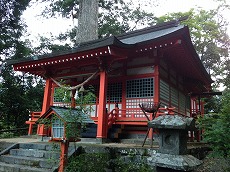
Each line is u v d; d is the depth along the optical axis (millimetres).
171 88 11312
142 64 9867
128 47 8414
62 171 4949
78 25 16672
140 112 9344
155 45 8648
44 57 9492
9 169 6156
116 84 10523
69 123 4812
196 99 17062
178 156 3119
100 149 5984
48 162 5902
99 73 8891
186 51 9461
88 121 5219
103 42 7734
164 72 10500
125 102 9969
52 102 11719
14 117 19203
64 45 24891
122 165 5430
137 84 9859
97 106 10789
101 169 5273
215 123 6445
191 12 25062
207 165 5520
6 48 17859
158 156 3268
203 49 26562
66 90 5758
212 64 26812
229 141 5902
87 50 8195
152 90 9375
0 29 17500
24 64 10406
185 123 3141
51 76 10602
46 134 9906
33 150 7008
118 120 9430
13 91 18891
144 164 5203
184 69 12117
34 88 20594
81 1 17062
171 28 11789
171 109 8141
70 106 5570
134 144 7594
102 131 8180
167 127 3260
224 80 25438
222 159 5879
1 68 18328
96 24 16109
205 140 6336
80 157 5590
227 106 6207
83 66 9750
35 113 12703
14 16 17703
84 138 8484
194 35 24891
